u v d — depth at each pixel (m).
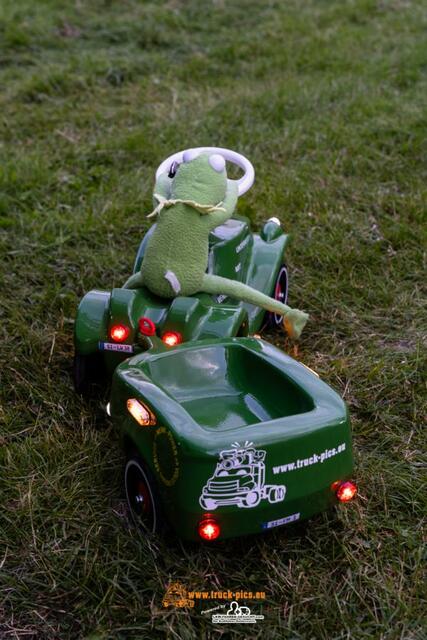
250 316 2.12
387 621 1.51
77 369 1.96
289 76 4.02
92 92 3.86
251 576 1.59
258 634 1.50
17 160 3.08
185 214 1.90
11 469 1.80
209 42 4.49
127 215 2.79
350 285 2.44
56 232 2.67
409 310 2.34
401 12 4.96
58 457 1.83
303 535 1.67
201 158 1.93
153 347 1.79
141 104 3.72
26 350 2.15
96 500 1.74
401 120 3.42
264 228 2.33
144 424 1.59
